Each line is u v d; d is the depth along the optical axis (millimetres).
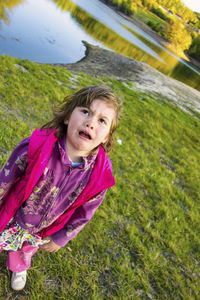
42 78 5676
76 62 11891
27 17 16031
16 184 1232
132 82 10969
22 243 1500
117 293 2076
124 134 5047
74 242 2248
